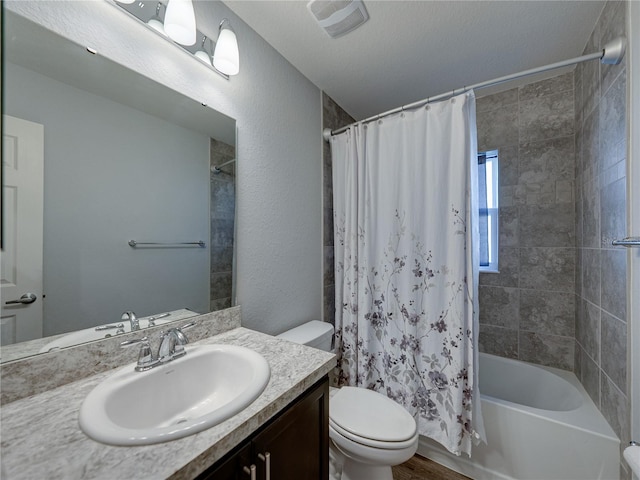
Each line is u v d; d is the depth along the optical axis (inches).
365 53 58.4
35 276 26.8
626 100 38.0
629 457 29.5
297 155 64.1
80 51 30.0
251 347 37.4
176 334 33.0
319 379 33.1
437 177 53.4
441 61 60.7
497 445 51.6
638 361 36.6
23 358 25.5
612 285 44.8
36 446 19.0
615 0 42.0
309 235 68.4
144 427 27.3
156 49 37.0
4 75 23.4
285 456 27.6
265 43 54.6
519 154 71.9
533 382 67.6
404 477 53.5
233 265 47.9
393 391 58.7
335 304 73.5
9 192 25.2
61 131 28.7
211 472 20.2
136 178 35.1
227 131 46.9
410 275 56.8
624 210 40.4
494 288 75.3
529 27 50.7
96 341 30.1
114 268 32.8
